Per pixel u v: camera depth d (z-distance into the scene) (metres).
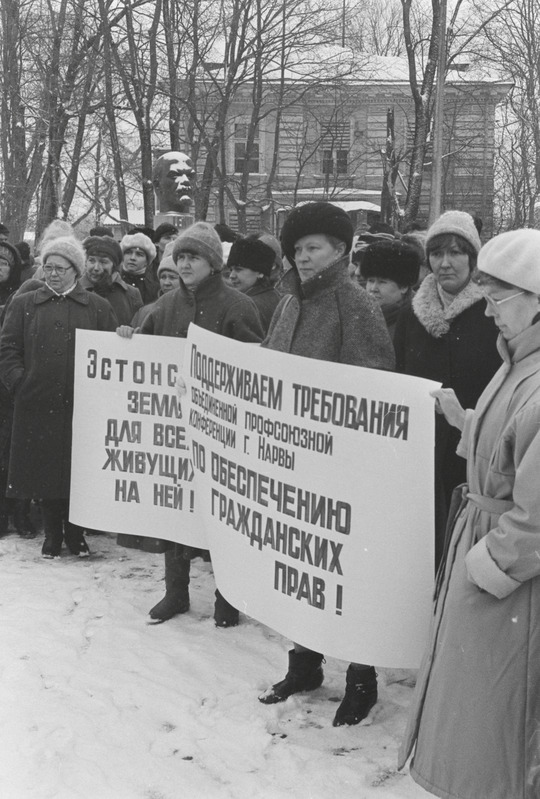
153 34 16.17
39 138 19.83
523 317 2.91
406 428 3.35
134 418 5.17
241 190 18.59
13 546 6.58
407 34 18.61
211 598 5.52
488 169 29.23
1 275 7.51
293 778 3.53
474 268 4.13
